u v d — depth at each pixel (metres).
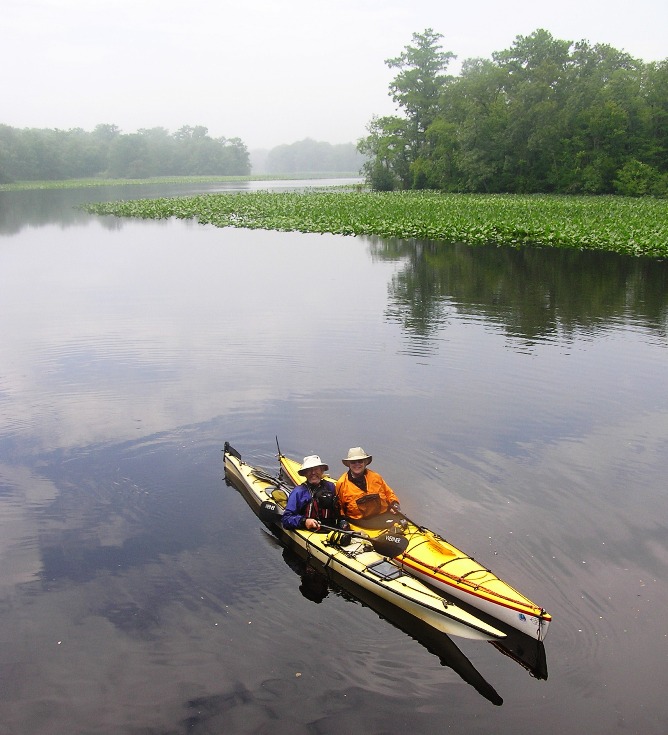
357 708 5.22
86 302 19.83
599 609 6.20
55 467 9.09
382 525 7.52
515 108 67.25
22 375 12.90
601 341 15.09
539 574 6.68
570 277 23.58
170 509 8.12
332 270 25.47
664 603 6.24
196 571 6.96
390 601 6.46
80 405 11.26
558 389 11.88
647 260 27.41
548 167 69.62
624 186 62.75
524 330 16.11
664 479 8.54
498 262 27.19
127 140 180.00
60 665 5.69
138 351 14.40
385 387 11.98
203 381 12.39
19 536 7.53
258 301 19.73
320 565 7.16
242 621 6.23
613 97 65.12
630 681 5.41
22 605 6.42
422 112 83.00
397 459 9.12
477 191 73.31
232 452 9.20
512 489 8.30
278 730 5.02
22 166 151.75
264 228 42.19
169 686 5.46
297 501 7.58
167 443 9.80
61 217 53.22
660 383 12.20
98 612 6.33
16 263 28.47
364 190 94.25
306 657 5.78
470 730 5.00
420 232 36.72
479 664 5.71
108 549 7.31
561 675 5.52
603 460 9.09
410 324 16.70
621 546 7.10
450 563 6.70
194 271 25.67
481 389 11.88
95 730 5.06
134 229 43.06
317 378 12.48
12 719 5.17
